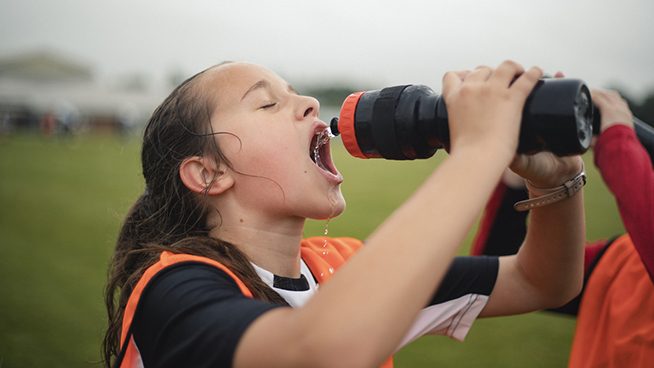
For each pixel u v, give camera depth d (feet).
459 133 2.88
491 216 6.23
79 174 47.80
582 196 4.23
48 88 182.19
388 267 2.48
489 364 11.25
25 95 173.68
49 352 11.34
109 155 70.03
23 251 20.39
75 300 14.79
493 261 4.84
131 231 4.73
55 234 23.36
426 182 2.77
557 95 2.86
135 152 75.92
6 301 14.66
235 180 4.11
